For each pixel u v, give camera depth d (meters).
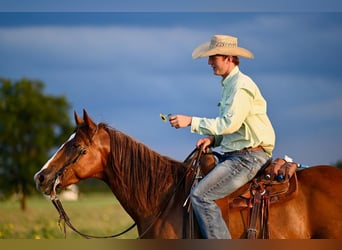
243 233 9.95
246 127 10.34
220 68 10.62
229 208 10.06
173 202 10.38
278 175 10.07
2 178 44.97
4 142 47.06
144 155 10.66
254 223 9.85
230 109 10.12
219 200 10.14
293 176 10.16
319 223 9.82
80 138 10.59
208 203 9.94
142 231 10.53
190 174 10.45
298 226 9.81
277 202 9.91
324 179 10.08
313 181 10.10
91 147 10.58
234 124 10.05
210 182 10.03
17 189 44.78
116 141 10.70
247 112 10.19
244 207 10.00
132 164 10.63
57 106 50.03
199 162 10.52
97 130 10.66
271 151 10.55
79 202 41.69
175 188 10.44
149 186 10.54
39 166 46.25
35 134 47.53
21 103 48.19
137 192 10.54
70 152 10.55
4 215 31.80
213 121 10.12
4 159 45.81
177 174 10.62
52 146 48.25
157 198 10.48
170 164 10.72
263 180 10.13
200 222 9.97
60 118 49.78
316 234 9.84
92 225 25.94
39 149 47.41
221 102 10.51
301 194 10.00
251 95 10.27
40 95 50.12
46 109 48.94
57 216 31.53
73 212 32.91
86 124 10.63
